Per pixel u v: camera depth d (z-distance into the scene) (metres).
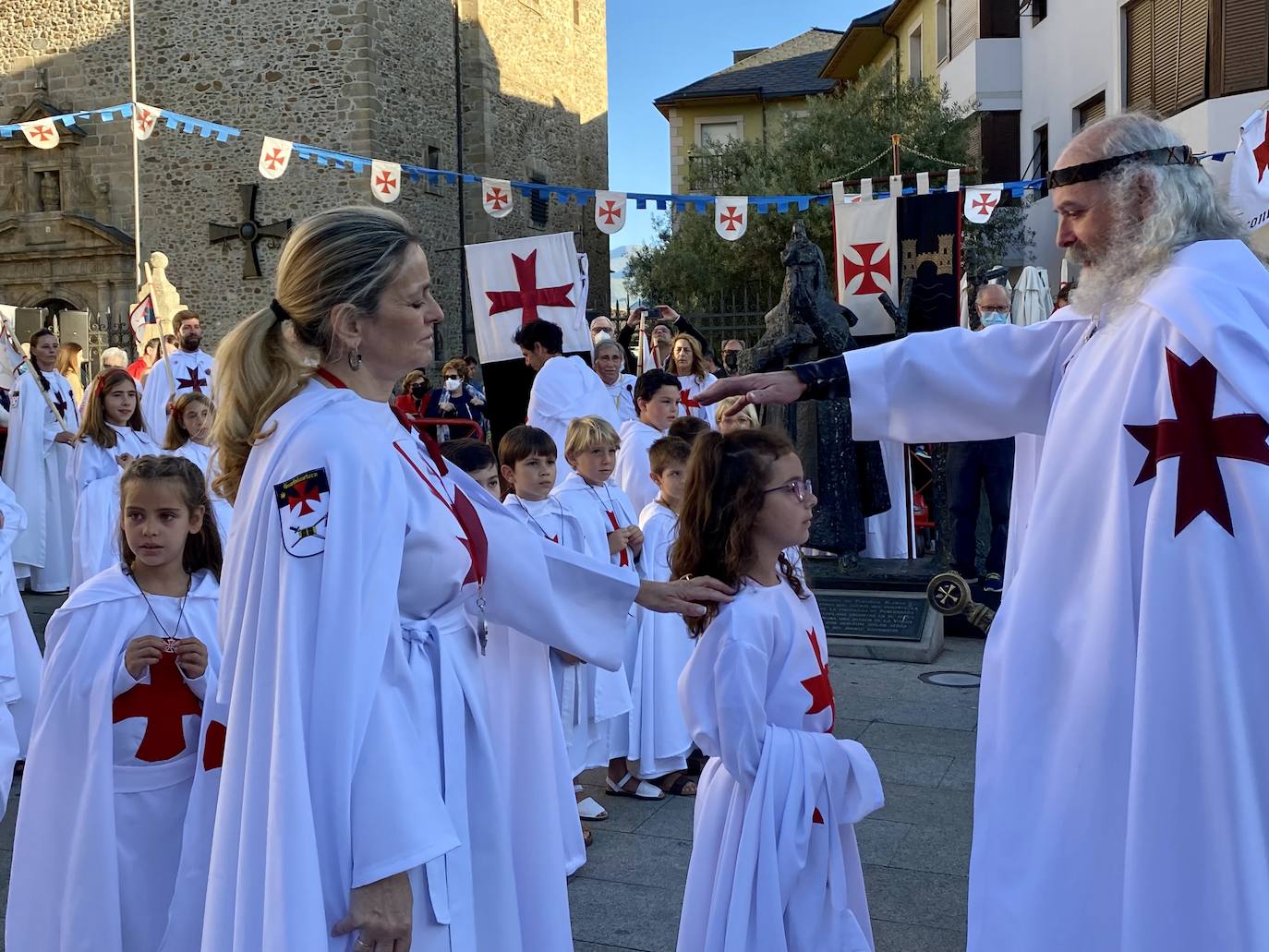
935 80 22.94
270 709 1.83
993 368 2.61
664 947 3.36
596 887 3.80
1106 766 2.08
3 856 4.19
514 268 8.82
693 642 4.89
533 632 2.35
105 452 7.37
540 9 27.73
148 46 22.38
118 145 22.58
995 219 20.14
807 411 7.45
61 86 22.91
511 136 26.20
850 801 2.54
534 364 7.66
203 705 2.82
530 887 2.51
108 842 2.77
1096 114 17.62
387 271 2.00
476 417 12.91
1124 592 2.09
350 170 21.20
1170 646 2.00
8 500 4.89
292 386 2.00
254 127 21.95
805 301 7.45
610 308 31.19
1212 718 1.96
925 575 7.40
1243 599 1.98
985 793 2.26
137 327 12.20
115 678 2.83
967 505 7.42
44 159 22.95
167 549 2.91
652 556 4.93
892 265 7.98
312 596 1.83
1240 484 1.99
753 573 2.64
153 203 22.50
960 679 6.28
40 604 9.32
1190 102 14.55
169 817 2.84
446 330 23.88
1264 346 2.01
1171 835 1.98
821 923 2.48
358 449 1.90
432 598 2.06
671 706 4.73
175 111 22.34
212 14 22.03
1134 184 2.25
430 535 2.02
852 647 6.78
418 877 1.92
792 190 22.30
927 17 24.20
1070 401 2.26
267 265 22.02
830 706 2.68
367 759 1.81
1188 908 1.97
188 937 2.37
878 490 7.60
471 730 2.10
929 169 20.64
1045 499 2.26
